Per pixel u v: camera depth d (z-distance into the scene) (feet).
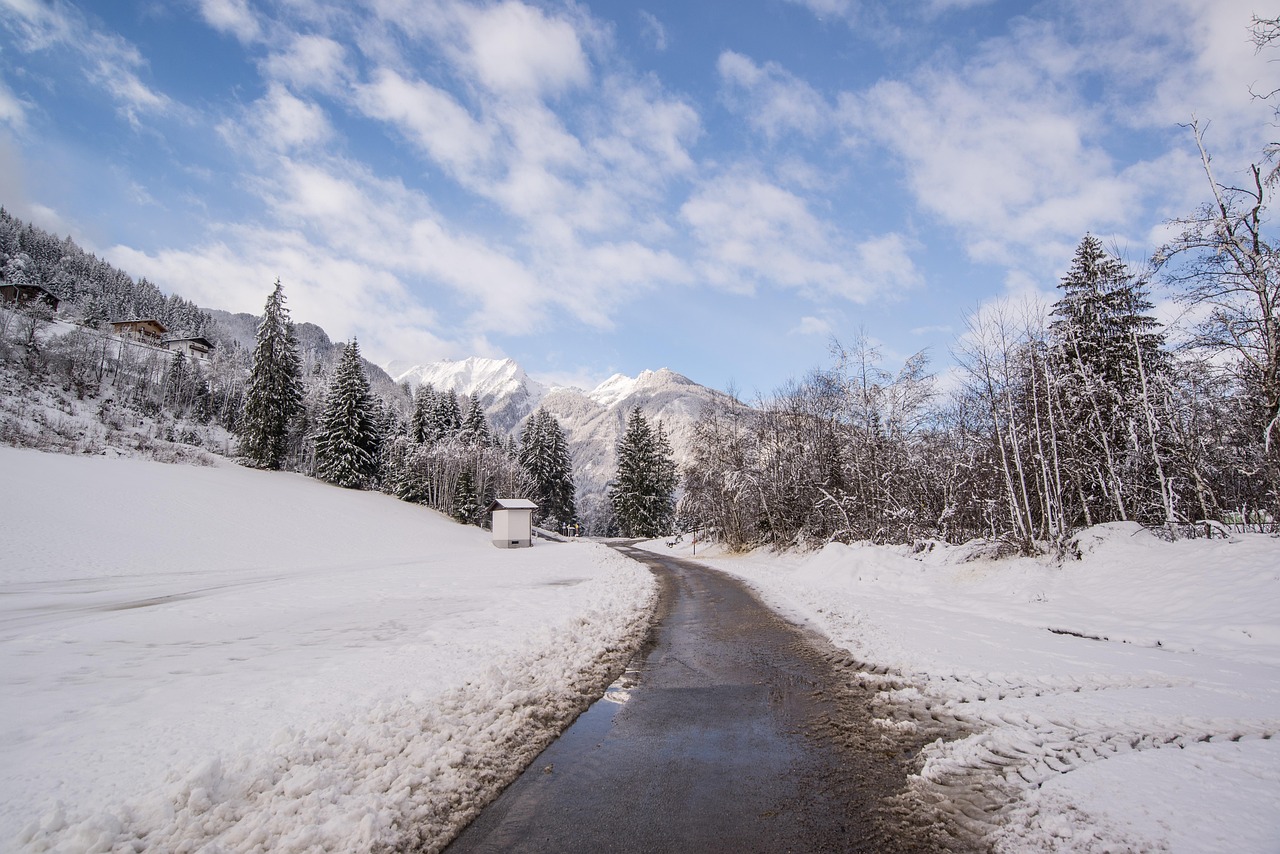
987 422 74.59
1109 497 62.95
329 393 203.41
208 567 87.92
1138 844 11.36
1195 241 44.75
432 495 212.23
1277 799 12.97
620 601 50.03
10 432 142.31
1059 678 24.04
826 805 13.88
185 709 19.02
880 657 28.66
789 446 120.88
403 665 25.11
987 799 13.87
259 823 11.94
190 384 260.62
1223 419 53.52
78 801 12.44
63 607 48.16
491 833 12.51
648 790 14.78
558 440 252.83
